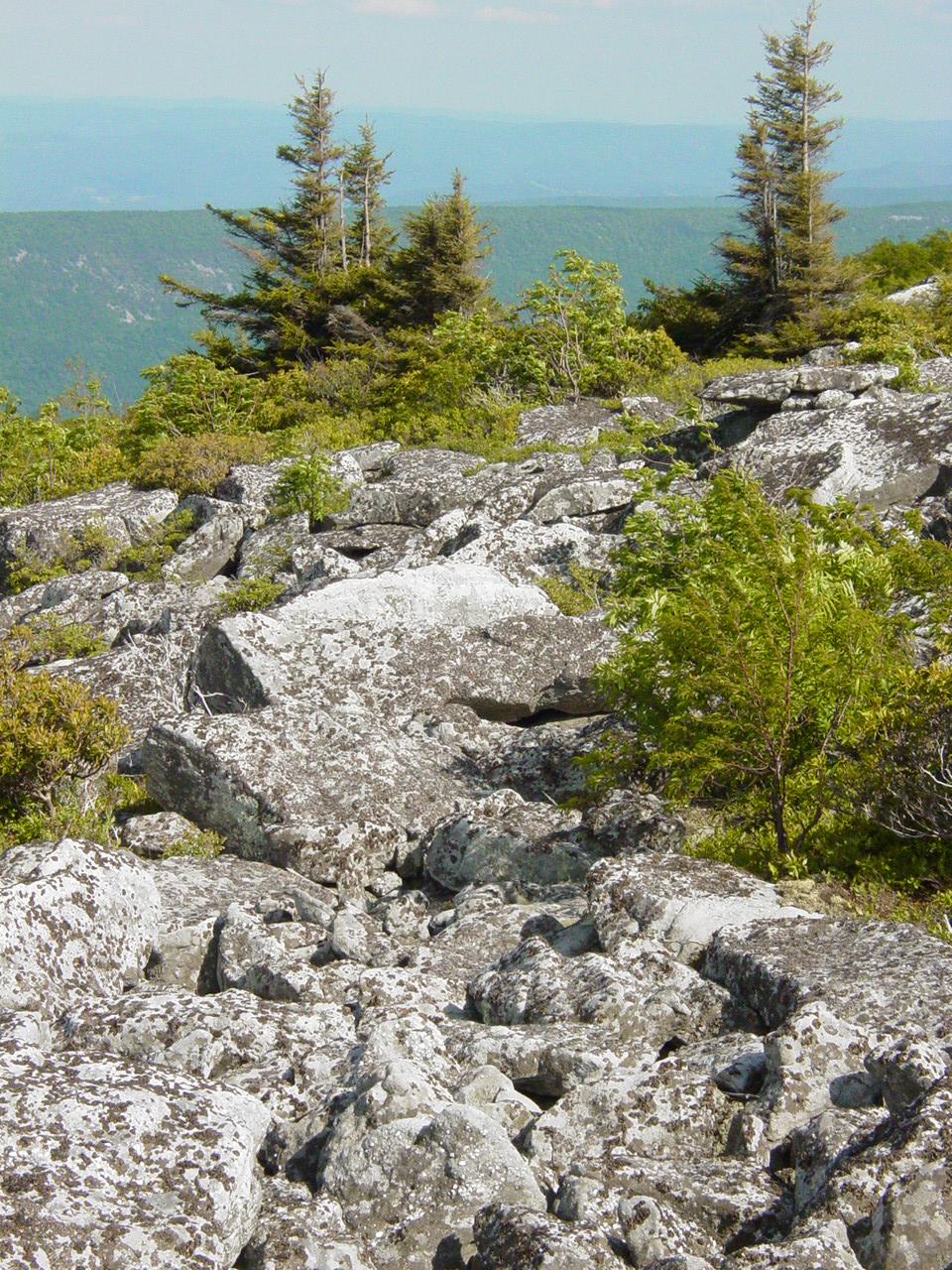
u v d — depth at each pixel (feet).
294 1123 22.66
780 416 81.05
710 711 38.19
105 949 32.53
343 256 236.43
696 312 188.34
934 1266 17.24
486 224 207.10
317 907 36.40
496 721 58.13
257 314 217.97
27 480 125.59
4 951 30.91
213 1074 26.23
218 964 32.63
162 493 105.91
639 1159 20.83
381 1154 20.76
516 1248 18.25
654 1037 26.27
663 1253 18.51
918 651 43.09
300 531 91.25
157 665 64.54
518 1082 24.63
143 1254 18.60
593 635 59.72
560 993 27.53
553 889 37.99
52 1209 18.79
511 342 126.41
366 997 29.40
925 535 62.85
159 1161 19.94
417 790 46.68
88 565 99.50
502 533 75.56
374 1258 19.58
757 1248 17.35
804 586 36.19
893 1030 22.72
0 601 92.48
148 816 46.83
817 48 183.01
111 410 174.91
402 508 90.48
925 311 164.35
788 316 181.37
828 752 36.81
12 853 34.37
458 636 59.06
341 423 131.03
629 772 43.42
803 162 186.50
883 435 73.92
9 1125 20.27
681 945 29.89
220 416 140.26
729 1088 23.06
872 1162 18.52
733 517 46.60
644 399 108.37
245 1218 19.84
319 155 236.22
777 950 27.48
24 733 46.93
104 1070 22.20
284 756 46.65
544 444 99.60
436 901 40.32
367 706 55.88
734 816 39.22
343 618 58.90
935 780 32.89
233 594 77.25
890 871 34.12
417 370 136.77
